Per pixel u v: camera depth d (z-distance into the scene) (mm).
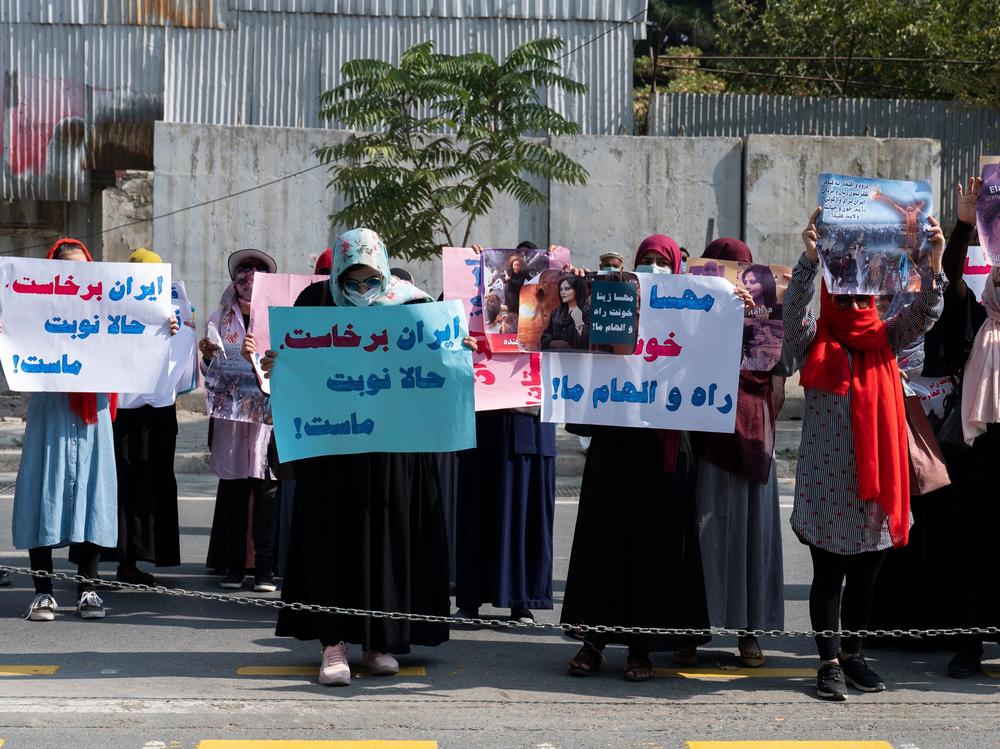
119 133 17141
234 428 7410
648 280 5523
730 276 5660
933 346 5785
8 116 17031
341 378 5402
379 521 5441
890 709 5195
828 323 5320
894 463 5188
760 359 5652
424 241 14156
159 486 7449
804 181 16344
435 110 16031
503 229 16266
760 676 5730
